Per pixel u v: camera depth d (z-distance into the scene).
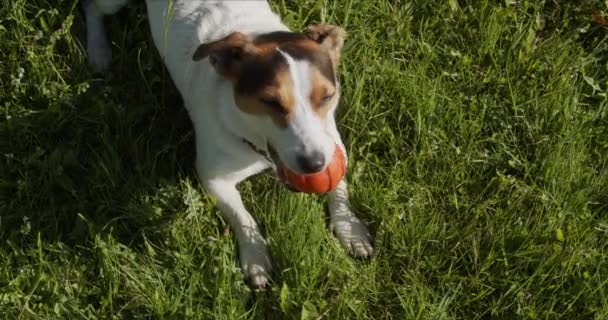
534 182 1.79
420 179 1.79
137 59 1.84
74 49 1.84
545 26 1.93
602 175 1.79
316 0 1.88
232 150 1.67
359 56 1.85
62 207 1.74
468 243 1.74
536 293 1.70
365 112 1.82
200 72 1.69
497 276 1.72
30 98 1.81
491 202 1.77
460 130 1.82
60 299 1.67
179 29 1.74
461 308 1.70
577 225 1.75
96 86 1.83
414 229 1.73
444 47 1.89
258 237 1.71
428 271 1.72
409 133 1.82
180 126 1.81
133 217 1.73
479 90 1.86
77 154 1.78
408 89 1.83
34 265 1.69
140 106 1.80
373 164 1.79
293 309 1.67
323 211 1.74
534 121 1.84
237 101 1.60
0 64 1.82
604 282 1.69
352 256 1.73
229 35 1.61
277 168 1.62
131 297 1.68
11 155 1.75
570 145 1.81
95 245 1.70
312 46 1.58
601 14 1.93
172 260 1.70
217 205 1.72
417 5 1.91
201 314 1.66
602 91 1.88
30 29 1.83
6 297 1.66
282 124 1.56
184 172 1.78
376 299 1.70
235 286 1.68
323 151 1.56
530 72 1.88
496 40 1.89
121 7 1.88
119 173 1.76
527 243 1.73
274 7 1.87
